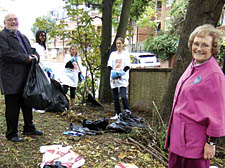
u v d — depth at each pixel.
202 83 1.65
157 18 22.78
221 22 13.41
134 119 4.29
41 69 3.44
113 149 3.22
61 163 2.65
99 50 6.84
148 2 8.64
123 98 4.87
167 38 18.73
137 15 8.75
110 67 5.04
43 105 3.33
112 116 5.30
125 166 2.70
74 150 3.11
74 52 5.72
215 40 1.68
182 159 1.79
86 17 6.71
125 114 4.32
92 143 3.40
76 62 5.74
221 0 3.52
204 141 1.68
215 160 3.14
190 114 1.71
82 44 6.78
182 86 1.82
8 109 3.19
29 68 3.31
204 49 1.68
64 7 6.79
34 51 3.52
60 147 3.12
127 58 4.94
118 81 4.88
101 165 2.75
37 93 3.21
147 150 3.16
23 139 3.32
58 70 16.03
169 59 18.62
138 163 2.87
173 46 17.89
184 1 16.66
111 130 4.00
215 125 1.58
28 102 3.21
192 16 3.72
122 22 6.67
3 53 2.98
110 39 6.83
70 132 3.77
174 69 4.02
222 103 1.60
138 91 5.86
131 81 5.98
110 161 2.86
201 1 3.60
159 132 3.60
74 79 5.72
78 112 5.55
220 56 8.84
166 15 21.61
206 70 1.68
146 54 14.62
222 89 1.61
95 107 6.18
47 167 2.48
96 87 7.18
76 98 7.15
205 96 1.64
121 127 3.97
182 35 3.89
